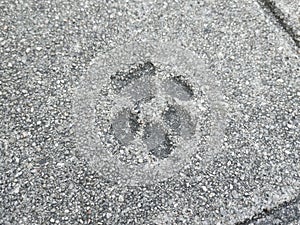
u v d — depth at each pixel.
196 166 0.22
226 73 0.24
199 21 0.26
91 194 0.22
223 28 0.25
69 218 0.21
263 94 0.24
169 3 0.26
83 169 0.22
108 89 0.24
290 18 0.26
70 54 0.25
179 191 0.22
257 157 0.22
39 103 0.24
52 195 0.22
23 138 0.23
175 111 0.23
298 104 0.24
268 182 0.22
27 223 0.21
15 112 0.23
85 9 0.26
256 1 0.26
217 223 0.21
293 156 0.22
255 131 0.23
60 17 0.26
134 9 0.26
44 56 0.25
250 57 0.25
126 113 0.23
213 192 0.22
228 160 0.22
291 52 0.25
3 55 0.25
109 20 0.26
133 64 0.24
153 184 0.22
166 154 0.22
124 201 0.21
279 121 0.23
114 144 0.23
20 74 0.24
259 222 0.21
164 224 0.21
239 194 0.22
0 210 0.21
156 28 0.25
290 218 0.21
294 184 0.22
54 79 0.24
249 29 0.25
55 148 0.23
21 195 0.22
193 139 0.23
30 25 0.26
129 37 0.25
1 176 0.22
